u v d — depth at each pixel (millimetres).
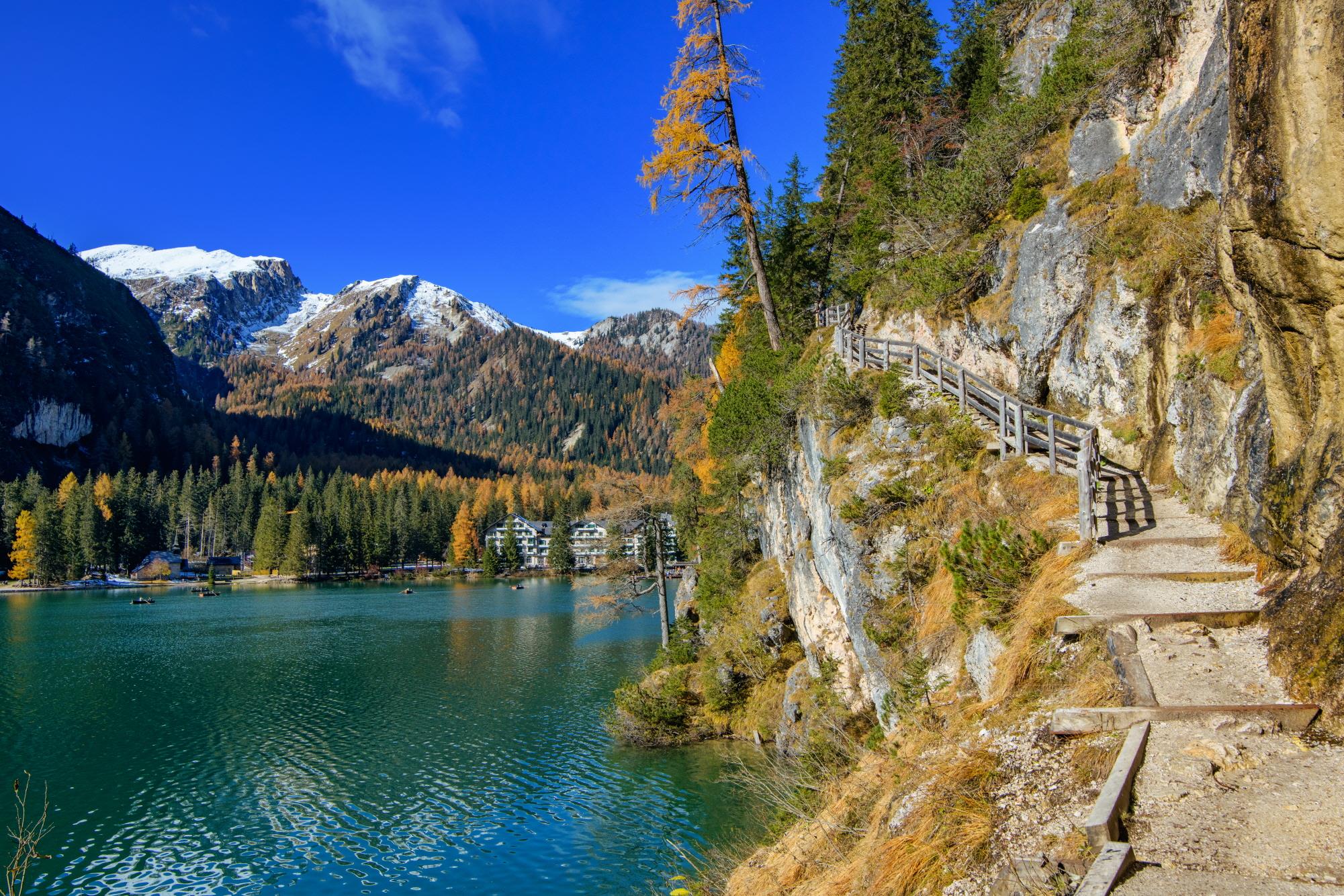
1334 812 4488
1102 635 7094
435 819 20859
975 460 12906
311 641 53562
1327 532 6227
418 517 151000
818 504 17219
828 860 7844
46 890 17203
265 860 18641
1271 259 6508
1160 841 4625
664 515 38281
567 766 24734
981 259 17375
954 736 7402
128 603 88250
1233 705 5691
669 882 16438
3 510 129500
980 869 5328
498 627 60531
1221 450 9641
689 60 21031
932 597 11625
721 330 39500
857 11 31953
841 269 28375
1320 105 5859
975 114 25250
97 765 25656
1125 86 14445
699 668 28234
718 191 21734
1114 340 13172
